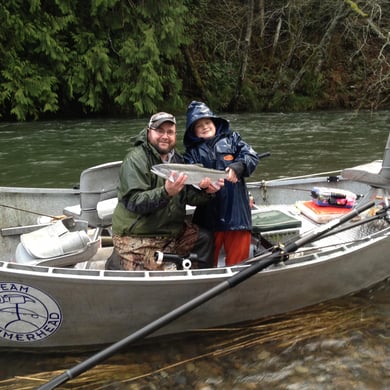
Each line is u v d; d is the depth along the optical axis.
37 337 2.93
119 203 3.10
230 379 2.84
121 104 15.68
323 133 12.80
